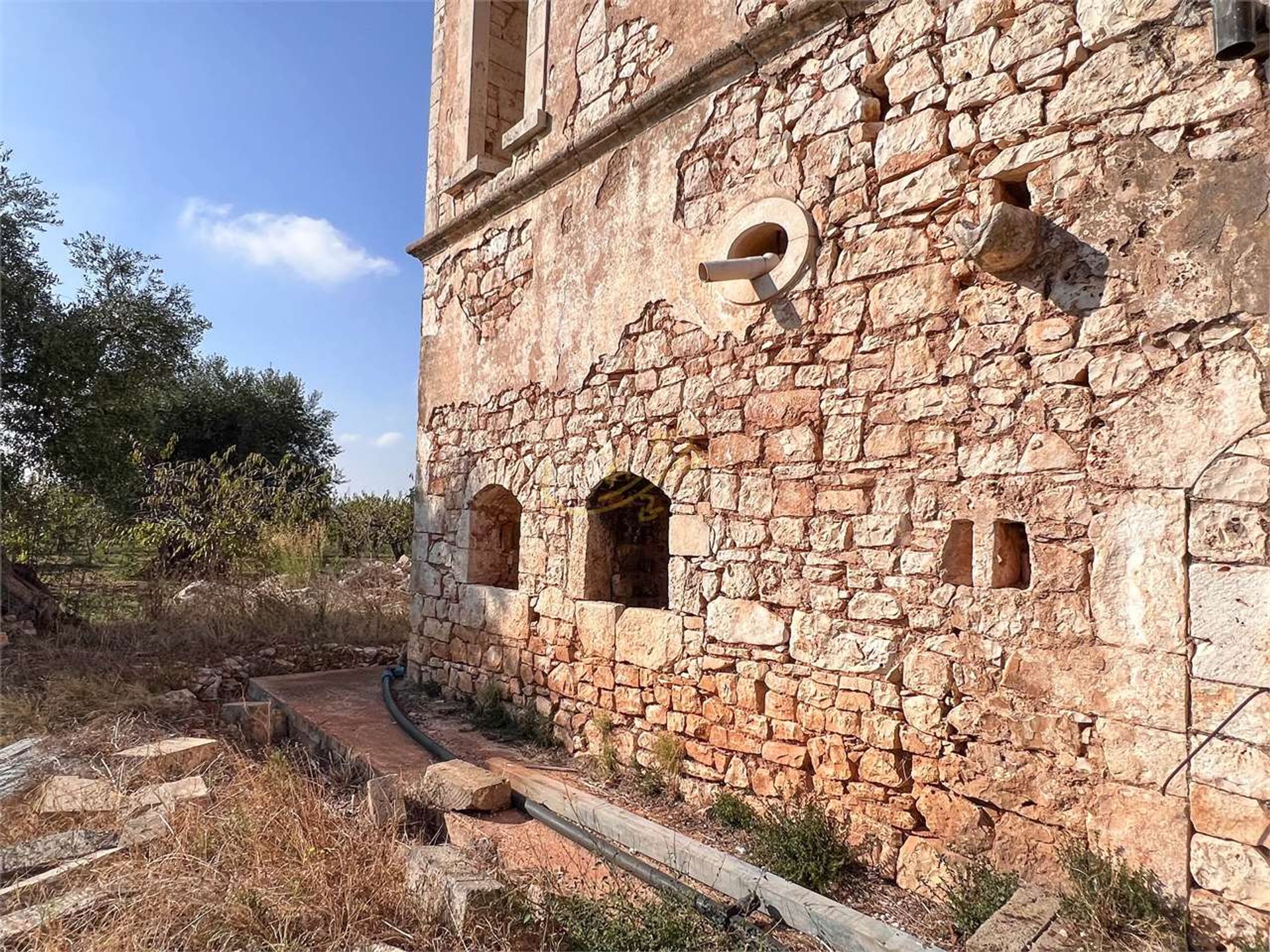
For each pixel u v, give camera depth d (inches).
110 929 123.6
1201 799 109.7
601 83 227.9
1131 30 121.7
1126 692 117.8
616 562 236.2
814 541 162.9
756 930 128.0
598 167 227.3
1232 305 110.5
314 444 866.1
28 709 235.6
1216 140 113.0
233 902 128.2
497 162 277.9
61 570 469.1
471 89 291.0
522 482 253.6
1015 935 109.2
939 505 142.6
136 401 403.9
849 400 158.1
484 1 295.9
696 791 183.6
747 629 175.3
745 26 184.2
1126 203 121.4
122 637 338.0
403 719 245.9
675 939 125.3
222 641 347.3
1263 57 108.9
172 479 488.7
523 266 259.3
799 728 163.8
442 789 185.6
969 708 136.4
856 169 158.7
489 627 262.4
